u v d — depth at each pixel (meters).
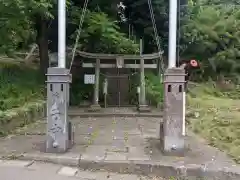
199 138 6.77
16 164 4.74
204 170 4.47
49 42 13.52
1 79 8.86
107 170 4.70
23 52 14.03
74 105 12.74
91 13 11.78
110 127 8.15
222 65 15.14
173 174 4.52
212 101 11.19
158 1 12.78
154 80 13.40
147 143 6.09
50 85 5.16
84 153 5.17
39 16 10.80
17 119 7.45
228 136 6.31
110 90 13.41
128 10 14.11
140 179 4.43
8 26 8.39
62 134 5.17
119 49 12.66
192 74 15.38
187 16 14.47
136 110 11.53
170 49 5.30
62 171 4.55
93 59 13.02
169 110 5.11
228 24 15.23
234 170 4.43
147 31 13.59
